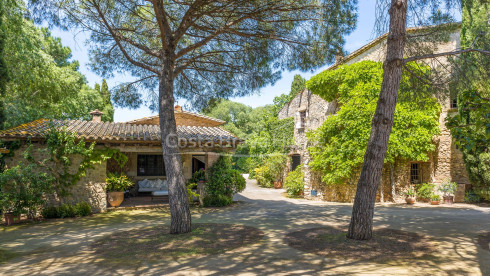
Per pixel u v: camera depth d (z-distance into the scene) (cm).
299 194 1531
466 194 1170
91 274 436
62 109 2020
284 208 1096
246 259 490
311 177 1430
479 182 1073
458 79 641
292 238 630
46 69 1505
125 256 518
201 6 678
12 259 526
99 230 755
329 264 456
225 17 719
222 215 951
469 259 475
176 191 677
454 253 506
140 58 893
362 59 1329
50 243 636
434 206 1105
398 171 1240
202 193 1156
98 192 1032
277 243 592
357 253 505
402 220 821
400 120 1138
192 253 525
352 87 1228
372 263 457
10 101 1472
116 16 772
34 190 876
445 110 1233
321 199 1353
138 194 1355
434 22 649
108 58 870
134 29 813
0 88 1031
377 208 1063
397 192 1233
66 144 948
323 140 1320
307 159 1484
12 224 852
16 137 902
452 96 692
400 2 574
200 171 1347
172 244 584
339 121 1214
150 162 1389
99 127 1150
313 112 1550
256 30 752
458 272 418
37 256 541
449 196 1155
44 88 1639
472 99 484
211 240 612
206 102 980
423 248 535
